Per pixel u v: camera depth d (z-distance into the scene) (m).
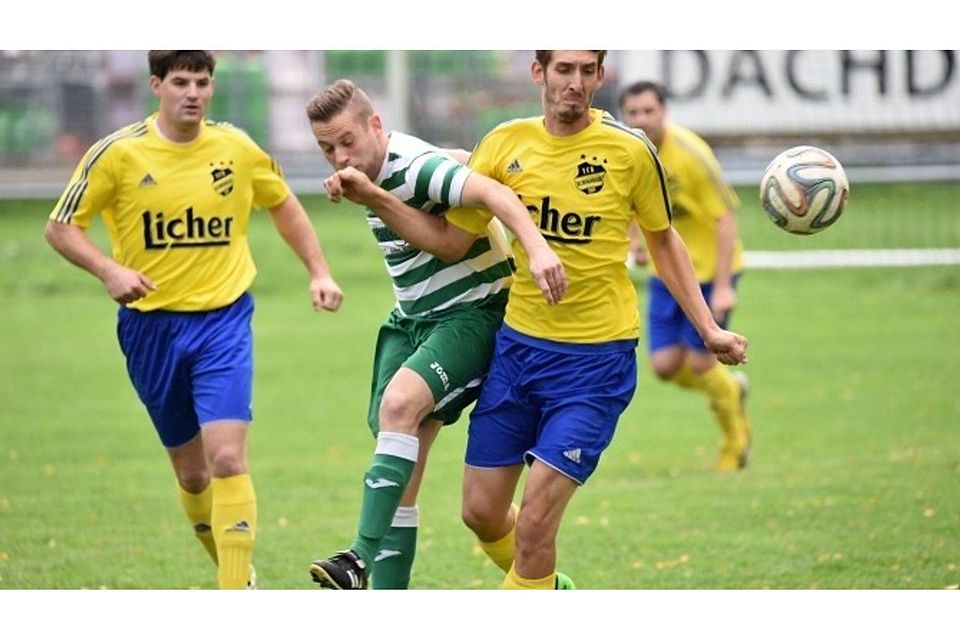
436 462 31.69
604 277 18.03
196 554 24.09
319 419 35.69
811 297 54.22
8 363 43.09
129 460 31.38
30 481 29.36
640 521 25.55
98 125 72.00
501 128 18.41
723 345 18.55
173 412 21.08
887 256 62.00
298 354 44.47
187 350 20.41
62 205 20.25
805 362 42.12
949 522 24.78
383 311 51.94
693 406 37.38
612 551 23.62
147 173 20.34
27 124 71.69
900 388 38.12
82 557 23.75
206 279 20.59
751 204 74.75
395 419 18.08
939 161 72.25
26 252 62.25
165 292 20.50
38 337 47.28
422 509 27.25
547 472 17.75
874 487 27.45
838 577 21.77
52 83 71.62
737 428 29.77
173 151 20.50
